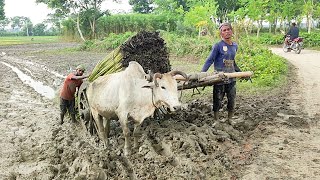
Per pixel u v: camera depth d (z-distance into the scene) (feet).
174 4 60.29
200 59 33.06
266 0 40.01
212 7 41.52
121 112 10.09
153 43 11.61
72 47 60.03
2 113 16.31
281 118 13.44
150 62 11.51
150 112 9.92
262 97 17.15
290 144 10.82
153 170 9.28
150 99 9.79
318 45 45.16
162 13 63.52
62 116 14.12
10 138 12.92
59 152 11.38
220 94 12.05
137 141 10.58
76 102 13.62
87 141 12.10
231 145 10.70
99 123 11.30
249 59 22.59
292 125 12.56
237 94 17.88
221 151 10.16
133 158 10.09
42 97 19.86
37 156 11.15
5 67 34.32
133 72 10.01
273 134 11.69
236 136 11.35
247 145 10.76
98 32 70.18
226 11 55.21
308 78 21.72
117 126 12.66
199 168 9.11
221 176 8.88
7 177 9.71
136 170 9.42
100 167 9.62
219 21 56.54
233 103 12.30
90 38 70.85
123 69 11.68
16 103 18.54
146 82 9.89
